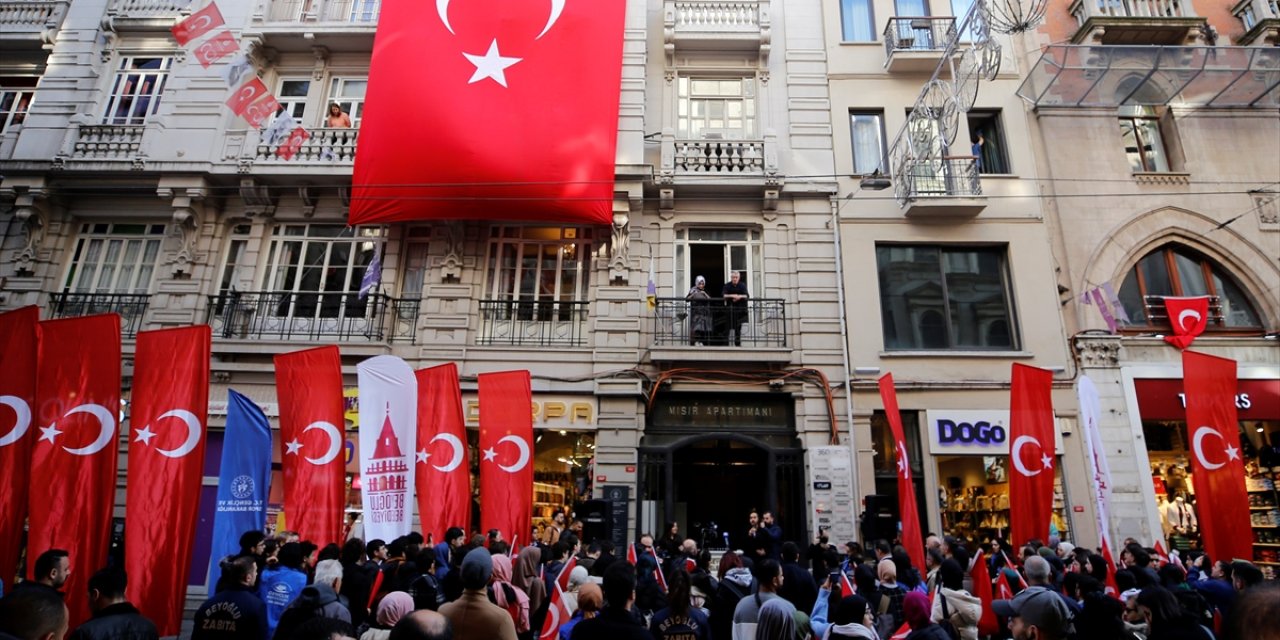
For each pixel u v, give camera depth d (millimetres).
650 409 12844
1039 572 6105
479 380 9594
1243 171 14047
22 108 15172
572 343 13266
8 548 5977
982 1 11062
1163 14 14461
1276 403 12555
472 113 12906
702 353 12633
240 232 14102
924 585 7059
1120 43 14445
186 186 13531
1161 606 4160
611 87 13281
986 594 6680
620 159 13594
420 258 14031
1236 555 8281
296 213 14023
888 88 14609
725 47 14875
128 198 14086
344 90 15031
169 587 6141
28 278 13469
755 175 13656
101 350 6445
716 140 14031
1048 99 14141
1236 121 14375
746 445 13297
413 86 13078
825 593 5789
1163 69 13188
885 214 13789
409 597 4539
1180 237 13703
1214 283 13727
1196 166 14039
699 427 12766
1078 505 12039
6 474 6125
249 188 13727
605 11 13648
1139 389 12680
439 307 13258
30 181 13633
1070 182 13875
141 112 14680
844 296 13297
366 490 8062
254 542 6500
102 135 14070
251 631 4406
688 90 14930
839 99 14562
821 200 13953
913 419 12758
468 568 4309
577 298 13633
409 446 8328
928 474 12266
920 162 13281
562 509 12555
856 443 12430
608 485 12039
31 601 3016
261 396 12734
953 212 13484
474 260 13570
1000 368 12812
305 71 15117
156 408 6570
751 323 13242
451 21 13414
